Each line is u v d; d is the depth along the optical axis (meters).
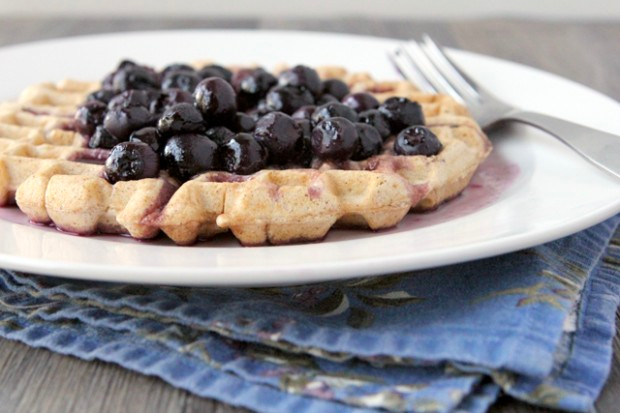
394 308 0.31
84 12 0.82
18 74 0.47
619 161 0.35
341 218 0.34
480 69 0.46
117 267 0.29
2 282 0.33
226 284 0.29
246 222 0.32
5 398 0.29
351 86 0.43
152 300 0.31
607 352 0.30
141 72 0.39
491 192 0.37
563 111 0.42
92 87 0.44
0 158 0.35
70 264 0.29
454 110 0.41
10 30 0.63
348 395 0.28
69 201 0.33
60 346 0.30
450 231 0.31
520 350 0.28
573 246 0.34
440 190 0.35
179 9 0.83
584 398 0.28
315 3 0.83
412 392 0.28
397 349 0.29
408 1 0.84
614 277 0.33
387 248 0.30
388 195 0.33
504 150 0.40
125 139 0.36
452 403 0.27
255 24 0.65
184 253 0.30
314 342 0.29
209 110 0.35
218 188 0.33
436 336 0.29
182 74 0.39
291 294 0.32
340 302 0.31
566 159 0.38
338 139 0.35
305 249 0.30
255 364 0.29
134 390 0.29
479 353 0.28
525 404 0.29
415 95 0.42
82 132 0.38
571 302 0.30
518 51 0.59
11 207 0.36
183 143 0.34
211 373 0.29
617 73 0.55
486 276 0.32
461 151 0.37
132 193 0.33
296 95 0.37
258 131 0.35
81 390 0.29
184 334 0.30
